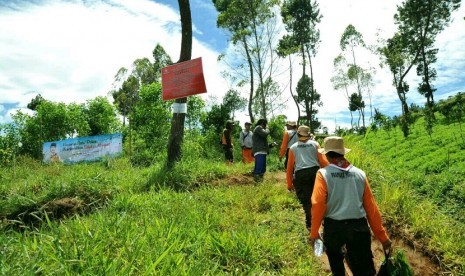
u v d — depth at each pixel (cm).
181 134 1056
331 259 410
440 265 537
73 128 2792
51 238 402
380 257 571
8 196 724
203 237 473
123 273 333
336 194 394
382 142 2628
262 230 543
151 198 681
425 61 5419
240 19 3369
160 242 416
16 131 2573
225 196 754
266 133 1038
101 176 834
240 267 430
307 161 623
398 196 682
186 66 993
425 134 2508
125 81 2467
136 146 1814
